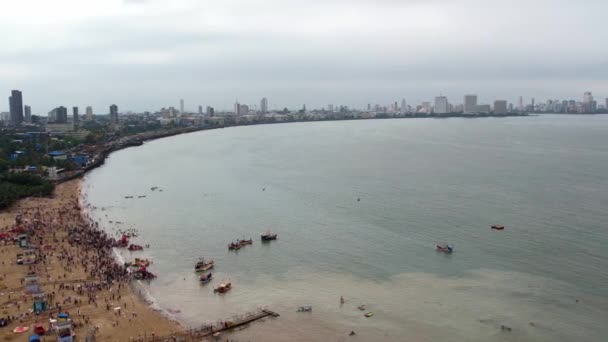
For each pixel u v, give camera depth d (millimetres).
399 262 148125
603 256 148000
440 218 195125
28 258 148375
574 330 106438
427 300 122125
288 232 182500
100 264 148250
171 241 174875
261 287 133500
